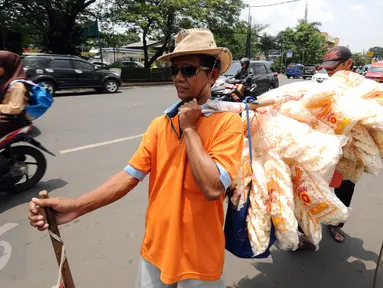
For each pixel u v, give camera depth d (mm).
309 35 48156
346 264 2549
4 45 16844
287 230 1546
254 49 45812
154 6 18328
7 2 15797
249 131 1604
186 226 1296
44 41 19844
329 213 1637
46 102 3438
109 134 6219
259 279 2387
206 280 1340
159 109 9133
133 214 3262
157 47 24406
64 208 1303
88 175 4211
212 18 20906
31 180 3770
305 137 1649
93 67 12602
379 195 3791
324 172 1647
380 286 2137
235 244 1643
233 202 1623
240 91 3316
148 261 1412
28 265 2471
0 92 3283
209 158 1172
